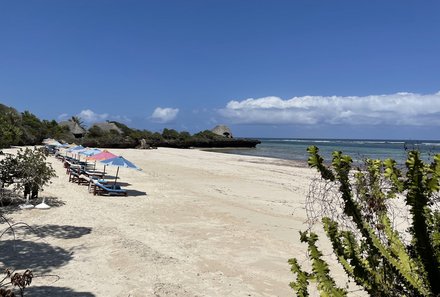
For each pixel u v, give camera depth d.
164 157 43.72
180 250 9.48
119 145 65.00
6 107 53.22
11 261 8.05
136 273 7.78
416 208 2.21
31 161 14.02
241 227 12.15
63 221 11.60
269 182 23.80
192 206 15.27
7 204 13.38
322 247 10.10
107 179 21.98
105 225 11.45
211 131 101.06
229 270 8.30
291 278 7.99
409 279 2.30
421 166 2.19
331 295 2.45
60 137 61.12
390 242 2.66
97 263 8.23
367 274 2.48
